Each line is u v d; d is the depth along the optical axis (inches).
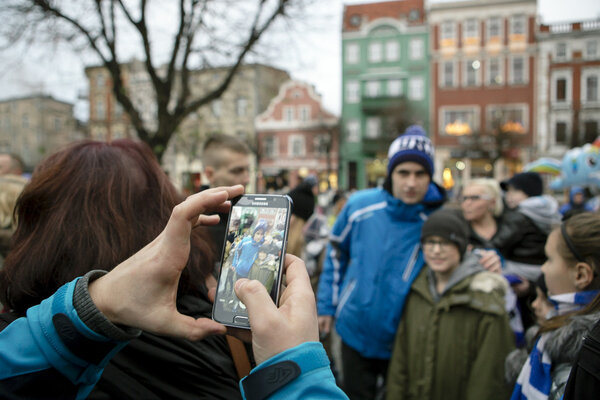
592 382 31.7
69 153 37.1
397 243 94.5
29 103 1485.0
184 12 274.1
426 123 1124.5
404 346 90.6
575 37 1123.9
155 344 31.5
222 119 1254.9
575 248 53.2
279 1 283.6
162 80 290.2
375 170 1263.5
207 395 32.2
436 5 1194.0
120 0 259.9
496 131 1085.1
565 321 48.7
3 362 23.3
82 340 23.3
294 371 22.0
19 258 32.2
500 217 114.3
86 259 31.5
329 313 108.8
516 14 1151.0
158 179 38.2
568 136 1120.8
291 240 114.0
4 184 100.9
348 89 1263.5
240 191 29.5
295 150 1309.1
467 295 82.4
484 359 80.0
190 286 35.1
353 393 98.0
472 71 1186.6
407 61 1221.7
